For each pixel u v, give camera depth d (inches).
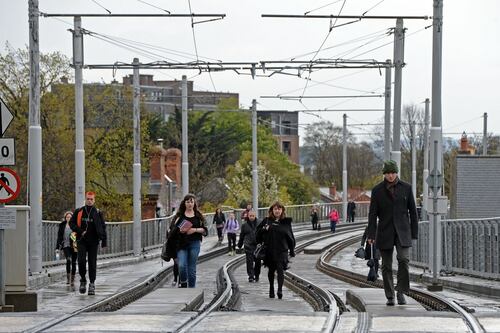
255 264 2613.2
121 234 3917.3
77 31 2947.8
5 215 1492.4
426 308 1427.2
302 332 1096.8
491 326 1123.9
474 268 2303.2
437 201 2203.5
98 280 2452.0
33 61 2314.2
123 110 5477.4
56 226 2960.1
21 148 4598.9
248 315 1283.2
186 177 4665.4
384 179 1395.2
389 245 1387.8
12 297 1542.8
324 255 4030.5
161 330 1117.1
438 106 2311.8
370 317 1226.6
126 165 5403.5
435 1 2357.3
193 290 1754.4
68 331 1114.7
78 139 3002.0
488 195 3476.9
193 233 1844.2
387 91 3870.6
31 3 2314.2
